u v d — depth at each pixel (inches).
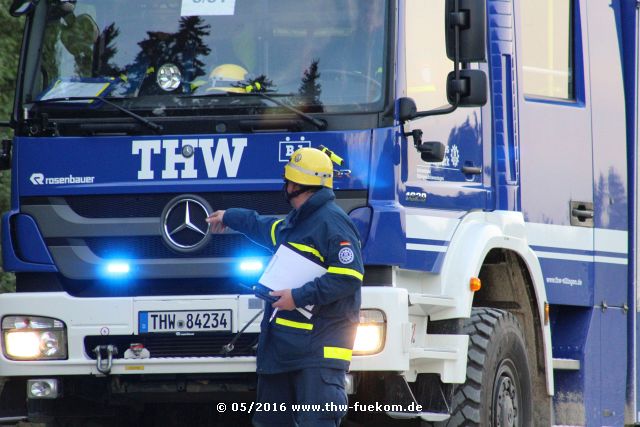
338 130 950.4
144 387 993.5
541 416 1119.6
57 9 1015.6
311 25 966.4
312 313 858.1
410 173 970.1
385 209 937.5
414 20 980.6
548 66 1182.3
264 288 856.3
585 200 1202.0
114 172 975.6
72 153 982.4
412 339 975.0
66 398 1045.2
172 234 966.4
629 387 1272.1
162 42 989.8
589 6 1238.3
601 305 1222.9
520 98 1124.5
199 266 962.1
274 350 865.5
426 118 991.0
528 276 1101.1
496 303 1124.5
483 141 1065.5
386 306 923.4
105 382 1022.4
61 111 989.2
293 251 858.8
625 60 1279.5
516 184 1103.0
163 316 946.7
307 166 861.8
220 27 981.2
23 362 960.3
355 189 943.7
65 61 1003.9
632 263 1269.7
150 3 997.8
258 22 975.0
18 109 1001.5
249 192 960.3
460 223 1018.1
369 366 920.9
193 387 991.0
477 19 930.7
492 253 1094.4
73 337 954.7
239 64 973.8
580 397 1210.6
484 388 1012.5
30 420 1018.1
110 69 994.7
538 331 1108.5
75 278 975.0
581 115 1204.5
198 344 955.3
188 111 972.6
